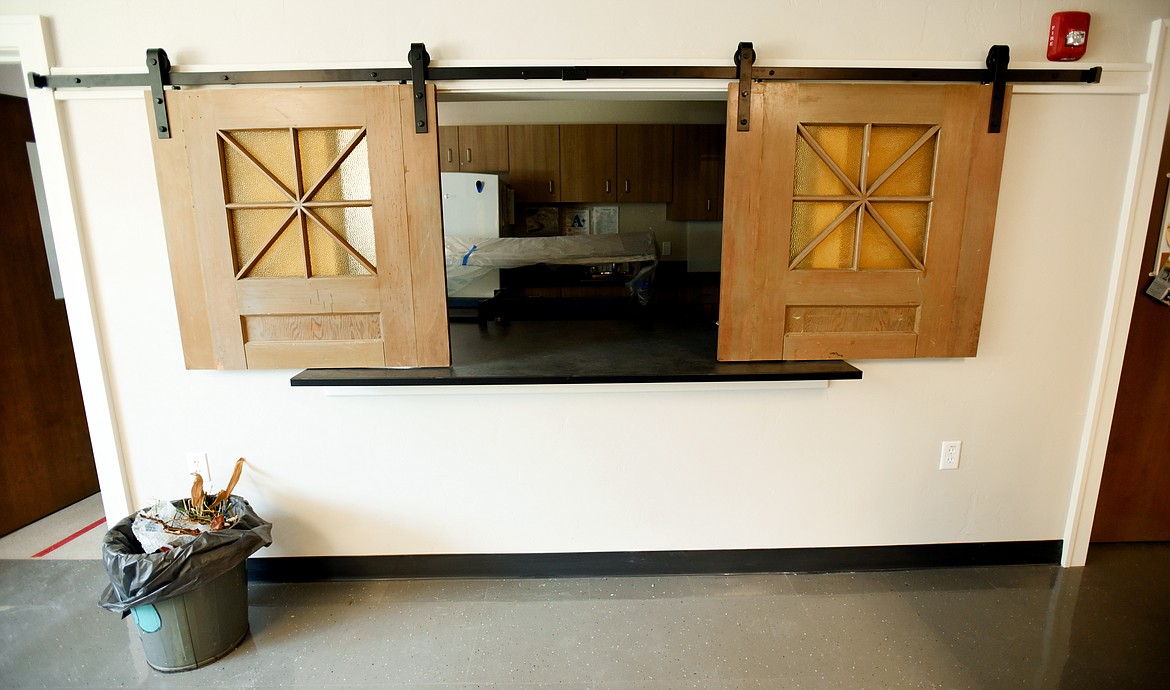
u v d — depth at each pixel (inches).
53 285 101.1
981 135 67.3
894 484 80.4
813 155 68.4
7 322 94.6
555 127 165.2
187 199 67.4
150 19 65.6
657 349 84.3
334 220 69.8
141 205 70.0
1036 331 75.9
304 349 71.5
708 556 82.0
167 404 75.6
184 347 71.4
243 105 65.2
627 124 166.6
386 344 71.8
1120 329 75.3
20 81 94.7
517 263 116.8
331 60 66.7
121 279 71.8
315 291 70.0
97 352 73.0
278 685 63.5
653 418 76.9
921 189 69.6
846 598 77.4
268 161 67.8
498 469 78.0
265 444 77.0
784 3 66.6
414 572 81.6
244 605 69.9
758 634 70.8
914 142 67.9
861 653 67.6
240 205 67.4
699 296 162.7
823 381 76.0
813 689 62.5
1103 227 73.0
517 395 75.6
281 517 79.4
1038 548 84.1
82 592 79.9
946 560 83.7
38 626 73.0
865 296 71.1
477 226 139.2
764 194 68.2
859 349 72.8
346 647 69.1
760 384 75.5
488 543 80.6
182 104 65.2
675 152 167.6
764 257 70.0
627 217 178.9
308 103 65.4
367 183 68.4
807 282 70.7
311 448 77.2
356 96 65.3
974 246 70.1
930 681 63.4
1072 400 78.4
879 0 66.6
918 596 77.7
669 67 66.8
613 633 71.2
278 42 66.5
